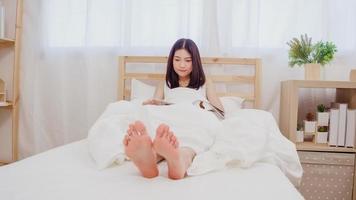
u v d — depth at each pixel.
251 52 1.88
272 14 1.88
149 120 1.21
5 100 2.06
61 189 0.79
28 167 0.99
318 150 1.55
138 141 0.86
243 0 1.88
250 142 1.08
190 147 1.10
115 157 1.04
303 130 1.66
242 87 1.94
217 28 1.90
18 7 2.02
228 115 1.54
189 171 0.95
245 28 1.88
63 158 1.12
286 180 0.92
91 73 2.01
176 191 0.79
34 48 2.06
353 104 1.63
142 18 1.97
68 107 2.06
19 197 0.73
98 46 2.01
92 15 1.98
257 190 0.81
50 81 2.05
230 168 1.03
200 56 1.86
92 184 0.84
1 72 2.15
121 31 1.98
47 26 2.03
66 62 2.05
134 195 0.76
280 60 1.89
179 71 1.71
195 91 1.69
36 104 2.08
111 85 2.03
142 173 0.92
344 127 1.58
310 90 1.89
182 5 1.91
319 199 1.56
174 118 1.21
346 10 1.83
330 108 1.71
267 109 1.93
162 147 0.86
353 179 1.54
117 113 1.40
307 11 1.85
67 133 2.07
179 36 1.93
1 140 2.18
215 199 0.74
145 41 1.98
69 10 2.02
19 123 2.10
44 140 2.09
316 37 1.85
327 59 1.66
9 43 2.11
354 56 1.83
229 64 1.89
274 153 1.18
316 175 1.55
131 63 2.01
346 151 1.55
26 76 2.07
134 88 1.86
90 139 1.17
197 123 1.18
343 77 1.86
